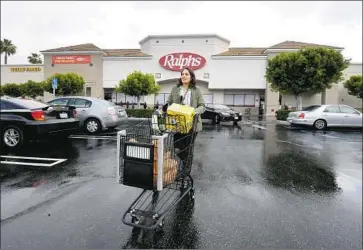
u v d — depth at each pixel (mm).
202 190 4113
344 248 2666
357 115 13398
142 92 23516
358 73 28094
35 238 2732
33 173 4836
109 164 5500
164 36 28469
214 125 15508
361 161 6391
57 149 6945
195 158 6395
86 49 28938
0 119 6582
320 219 3252
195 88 3719
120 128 11703
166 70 28609
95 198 3715
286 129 13547
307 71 17703
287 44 28141
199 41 28344
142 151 2744
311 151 7551
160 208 3307
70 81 25297
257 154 6984
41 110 6734
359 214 3416
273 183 4559
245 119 21844
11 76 31891
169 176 2992
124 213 3107
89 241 2678
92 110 9750
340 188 4398
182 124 3219
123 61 28812
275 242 2727
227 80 28078
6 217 3158
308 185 4504
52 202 3580
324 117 13414
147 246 2609
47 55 29625
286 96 28078
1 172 4883
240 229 2953
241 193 4031
